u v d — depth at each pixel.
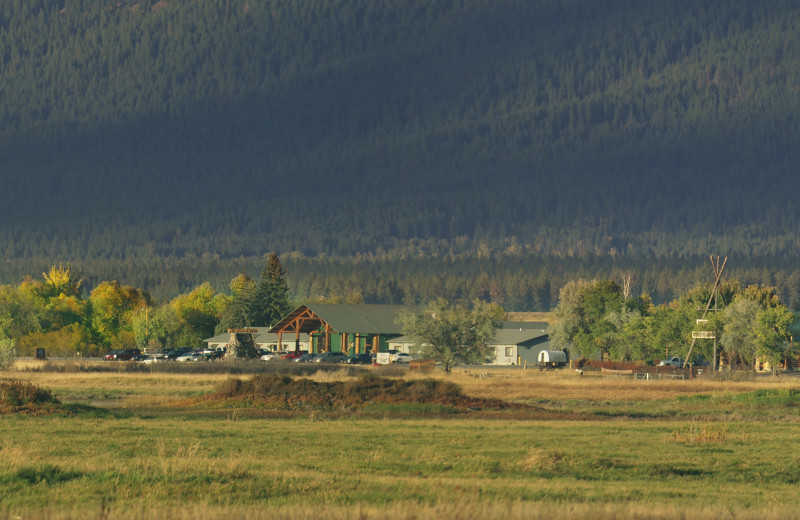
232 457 111.81
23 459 105.81
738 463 119.62
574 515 77.62
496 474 107.31
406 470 109.25
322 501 85.88
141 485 91.88
